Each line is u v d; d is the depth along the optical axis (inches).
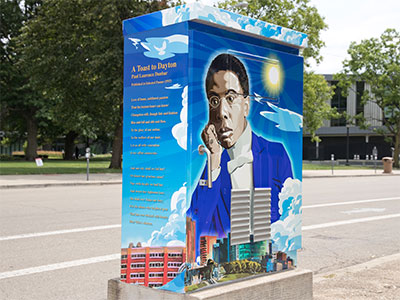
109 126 1407.5
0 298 222.7
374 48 2123.5
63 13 1203.2
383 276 249.1
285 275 171.5
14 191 729.6
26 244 337.4
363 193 779.4
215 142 154.6
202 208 151.2
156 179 154.9
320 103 1393.9
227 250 158.9
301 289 175.0
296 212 183.2
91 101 1305.4
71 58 1253.1
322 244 368.8
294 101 181.6
